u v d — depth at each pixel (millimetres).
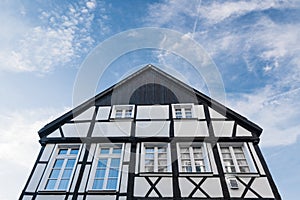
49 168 5445
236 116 6148
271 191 4766
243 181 4949
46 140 5949
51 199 4855
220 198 4672
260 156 5434
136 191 4832
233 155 5562
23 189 5062
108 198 4785
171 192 4789
